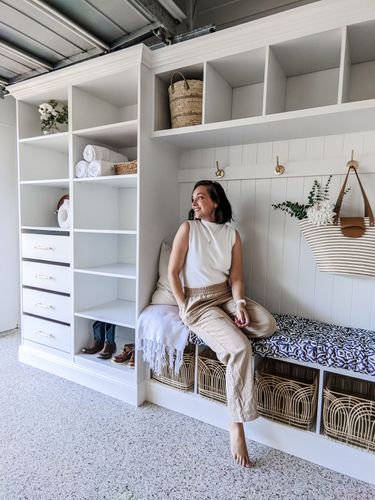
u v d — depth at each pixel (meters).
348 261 1.64
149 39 2.27
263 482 1.41
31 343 2.52
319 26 1.50
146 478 1.42
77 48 2.20
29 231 2.57
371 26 1.46
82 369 2.21
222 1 2.21
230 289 1.88
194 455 1.56
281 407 1.60
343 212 1.85
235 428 1.53
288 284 2.04
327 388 1.53
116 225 2.60
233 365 1.53
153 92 1.97
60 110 2.53
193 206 1.94
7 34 2.04
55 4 1.73
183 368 1.89
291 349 1.54
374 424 1.40
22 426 1.75
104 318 2.14
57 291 2.37
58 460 1.51
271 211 2.06
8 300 3.21
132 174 2.00
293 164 1.95
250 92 2.10
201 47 1.76
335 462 1.48
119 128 2.05
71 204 2.22
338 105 1.50
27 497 1.30
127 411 1.92
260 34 1.61
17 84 2.38
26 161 2.56
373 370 1.37
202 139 2.03
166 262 2.11
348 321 1.88
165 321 1.84
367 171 1.77
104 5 1.75
